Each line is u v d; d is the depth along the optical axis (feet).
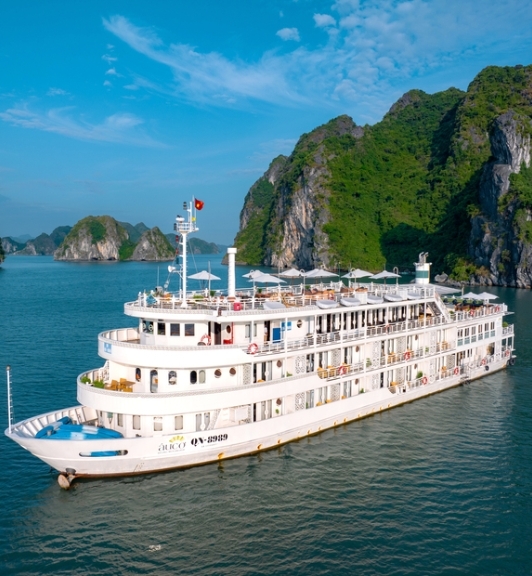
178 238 107.14
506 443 119.24
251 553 78.13
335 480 100.01
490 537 83.51
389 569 75.36
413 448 115.24
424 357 147.95
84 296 417.28
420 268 166.20
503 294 496.64
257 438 106.93
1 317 293.23
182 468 100.83
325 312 118.52
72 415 105.40
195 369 99.71
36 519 85.87
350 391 127.95
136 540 80.79
